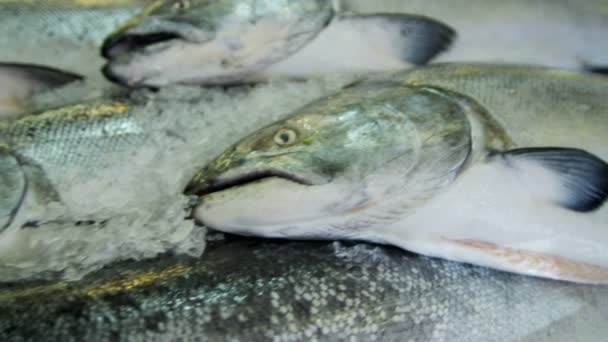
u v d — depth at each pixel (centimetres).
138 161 58
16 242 53
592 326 55
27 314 46
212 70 63
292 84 63
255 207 50
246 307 48
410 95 53
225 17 61
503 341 53
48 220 53
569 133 55
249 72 63
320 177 50
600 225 54
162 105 61
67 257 51
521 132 54
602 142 55
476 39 63
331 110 52
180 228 51
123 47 62
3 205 52
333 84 63
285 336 48
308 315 49
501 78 56
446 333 52
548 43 64
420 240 53
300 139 51
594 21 63
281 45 62
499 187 53
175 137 60
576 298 55
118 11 70
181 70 62
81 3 70
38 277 49
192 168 57
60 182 57
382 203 51
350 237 53
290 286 50
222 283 49
